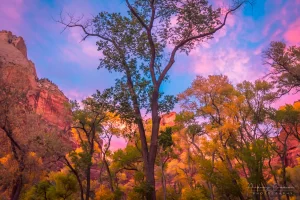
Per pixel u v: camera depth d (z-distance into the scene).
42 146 20.48
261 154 22.83
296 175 27.66
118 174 38.03
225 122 26.94
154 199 11.13
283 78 21.39
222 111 28.75
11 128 20.05
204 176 24.83
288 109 27.31
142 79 13.10
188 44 14.17
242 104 28.22
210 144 26.00
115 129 26.06
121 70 14.15
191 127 27.61
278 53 21.11
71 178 24.16
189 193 27.44
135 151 28.94
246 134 27.80
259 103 27.61
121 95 12.98
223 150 25.33
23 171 19.64
